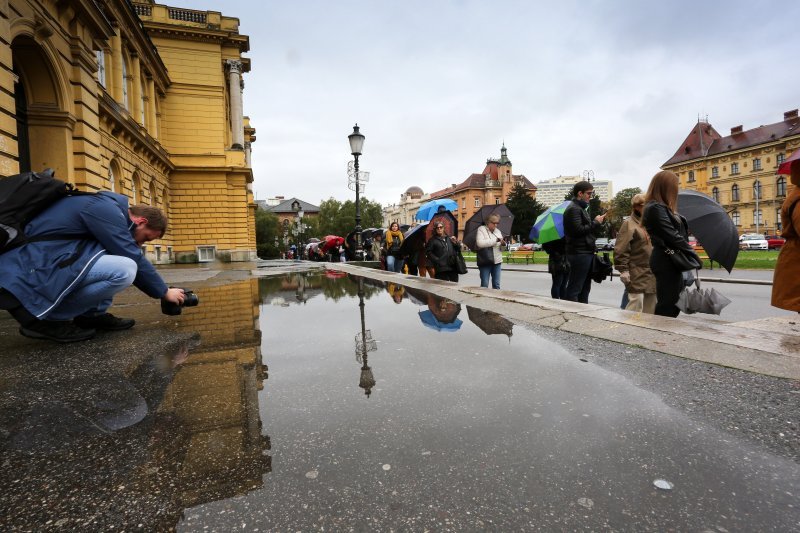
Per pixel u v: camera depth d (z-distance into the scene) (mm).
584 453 1254
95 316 3154
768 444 1308
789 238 3211
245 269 13961
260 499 1042
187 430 1432
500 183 97312
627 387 1819
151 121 21828
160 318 3744
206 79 25188
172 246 24562
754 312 6758
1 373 2127
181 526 945
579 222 5180
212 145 25250
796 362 2029
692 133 84188
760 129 73500
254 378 1983
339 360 2283
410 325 3273
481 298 4641
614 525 938
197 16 25406
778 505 1005
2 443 1364
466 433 1388
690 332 2652
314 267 14547
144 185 19672
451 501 1031
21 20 7938
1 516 987
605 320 3131
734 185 73812
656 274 3748
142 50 20453
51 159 9641
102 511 1004
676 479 1117
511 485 1096
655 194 3732
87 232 2785
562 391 1778
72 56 10070
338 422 1480
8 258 2598
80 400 1736
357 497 1050
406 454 1255
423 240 9414
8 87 7117
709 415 1523
